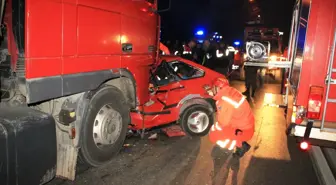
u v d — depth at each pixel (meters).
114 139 4.55
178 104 5.73
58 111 3.88
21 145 3.02
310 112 4.16
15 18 3.14
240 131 4.58
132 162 4.69
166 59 6.03
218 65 14.02
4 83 3.37
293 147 5.59
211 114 5.98
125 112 4.73
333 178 4.27
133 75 4.77
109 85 4.39
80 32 3.59
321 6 4.02
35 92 3.08
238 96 4.51
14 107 3.36
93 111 4.10
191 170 4.49
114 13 4.18
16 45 3.17
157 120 5.62
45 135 3.28
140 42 4.91
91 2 3.74
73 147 3.93
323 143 4.20
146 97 5.28
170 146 5.39
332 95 4.10
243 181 4.23
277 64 5.59
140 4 4.84
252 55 5.38
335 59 4.02
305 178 4.39
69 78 3.49
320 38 4.07
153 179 4.18
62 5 3.31
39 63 3.10
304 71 4.18
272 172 4.54
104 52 4.03
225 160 4.88
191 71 6.12
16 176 3.00
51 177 3.44
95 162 4.32
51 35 3.21
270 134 6.31
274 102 6.59
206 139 5.79
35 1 3.00
